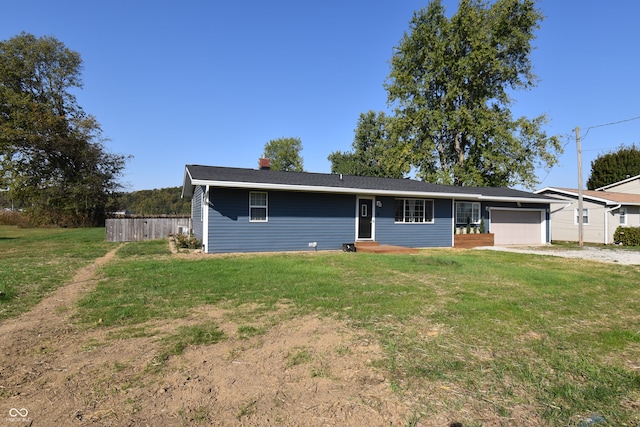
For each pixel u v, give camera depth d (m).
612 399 2.89
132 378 3.09
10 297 5.79
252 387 2.97
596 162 35.81
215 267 8.87
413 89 28.05
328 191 13.78
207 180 11.73
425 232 16.52
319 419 2.55
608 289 7.23
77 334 4.16
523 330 4.51
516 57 26.55
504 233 19.41
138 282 7.01
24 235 21.62
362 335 4.20
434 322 4.71
